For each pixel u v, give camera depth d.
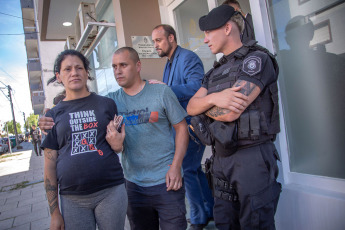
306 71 1.76
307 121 1.78
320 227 1.61
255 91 1.15
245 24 1.57
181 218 1.56
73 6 5.30
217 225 1.43
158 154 1.60
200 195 2.18
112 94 1.76
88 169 1.35
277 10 1.90
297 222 1.72
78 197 1.37
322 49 1.66
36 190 5.95
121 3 3.47
